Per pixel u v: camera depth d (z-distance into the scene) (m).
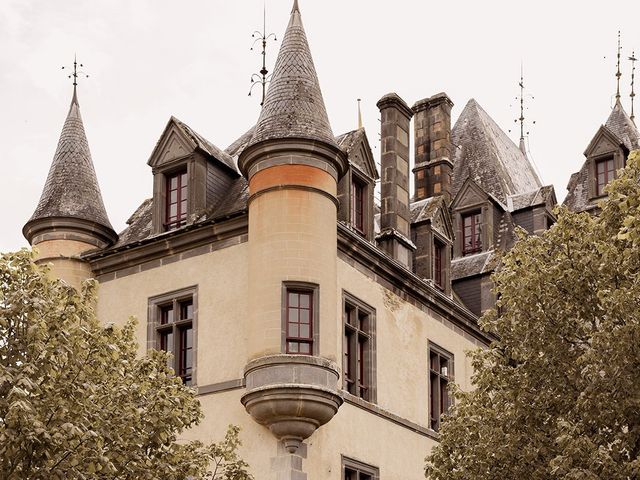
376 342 31.06
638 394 21.70
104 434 20.08
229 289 29.45
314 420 27.30
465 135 46.50
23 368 19.08
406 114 35.31
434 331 34.12
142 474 20.75
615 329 21.52
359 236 30.72
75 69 34.59
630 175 23.48
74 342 19.95
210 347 29.36
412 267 34.53
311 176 28.42
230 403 28.52
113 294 31.56
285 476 26.94
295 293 28.03
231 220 29.66
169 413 21.58
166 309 30.89
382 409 30.77
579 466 21.75
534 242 24.73
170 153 31.61
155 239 30.80
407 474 31.25
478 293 38.47
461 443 24.95
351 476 29.25
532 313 23.98
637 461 20.41
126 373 22.02
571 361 23.62
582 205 44.62
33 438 18.47
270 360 27.16
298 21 30.44
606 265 22.64
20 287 20.27
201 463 22.44
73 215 32.00
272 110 28.95
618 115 46.66
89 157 33.50
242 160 29.16
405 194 34.47
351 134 32.56
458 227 41.16
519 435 23.72
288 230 28.02
